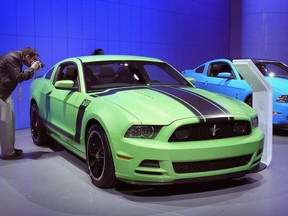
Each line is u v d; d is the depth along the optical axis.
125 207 3.26
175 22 10.63
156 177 3.23
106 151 3.50
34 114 5.84
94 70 4.49
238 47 12.75
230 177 3.47
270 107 4.43
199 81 8.18
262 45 11.80
